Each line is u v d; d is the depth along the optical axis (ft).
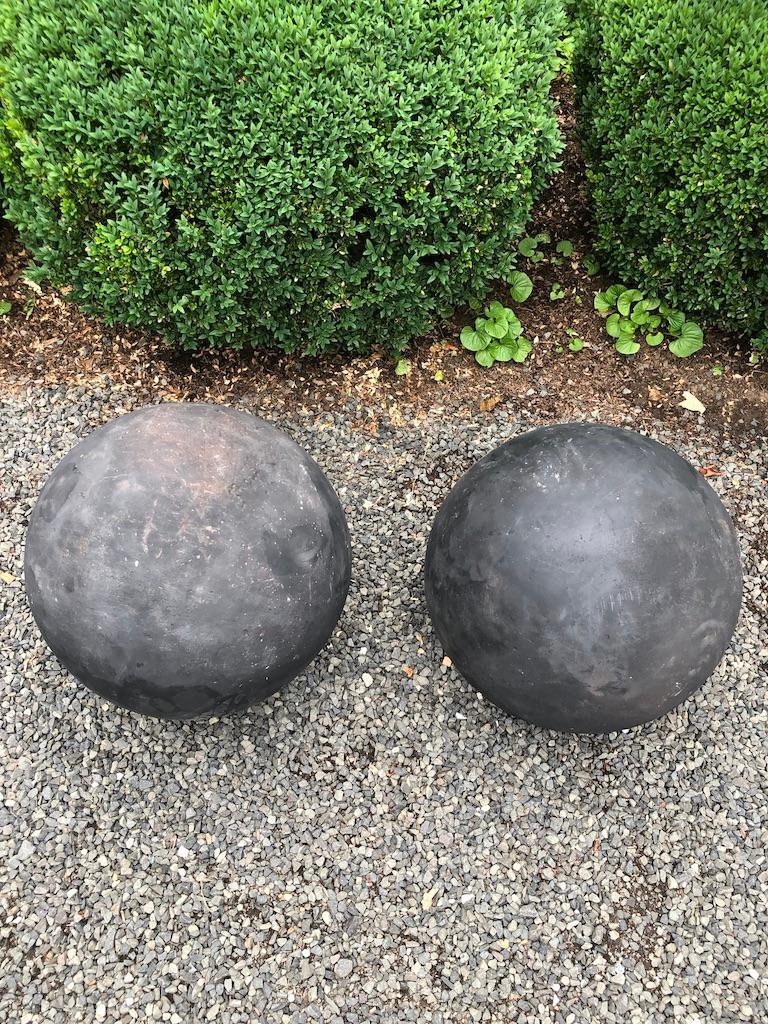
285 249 5.11
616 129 5.75
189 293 5.33
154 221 4.89
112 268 5.09
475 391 6.10
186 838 4.36
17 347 6.16
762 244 5.47
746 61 5.20
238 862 4.31
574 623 3.65
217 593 3.58
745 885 4.33
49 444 5.72
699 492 3.99
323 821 4.43
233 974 4.02
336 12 4.92
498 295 6.51
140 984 3.98
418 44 4.88
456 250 5.41
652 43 5.42
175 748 4.62
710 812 4.53
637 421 6.02
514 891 4.28
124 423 3.93
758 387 6.16
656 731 4.77
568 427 4.22
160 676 3.65
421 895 4.25
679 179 5.48
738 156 5.18
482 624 3.88
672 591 3.69
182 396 6.01
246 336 5.84
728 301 5.96
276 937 4.12
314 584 3.89
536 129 5.12
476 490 4.10
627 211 5.90
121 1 4.84
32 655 4.90
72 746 4.61
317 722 4.72
